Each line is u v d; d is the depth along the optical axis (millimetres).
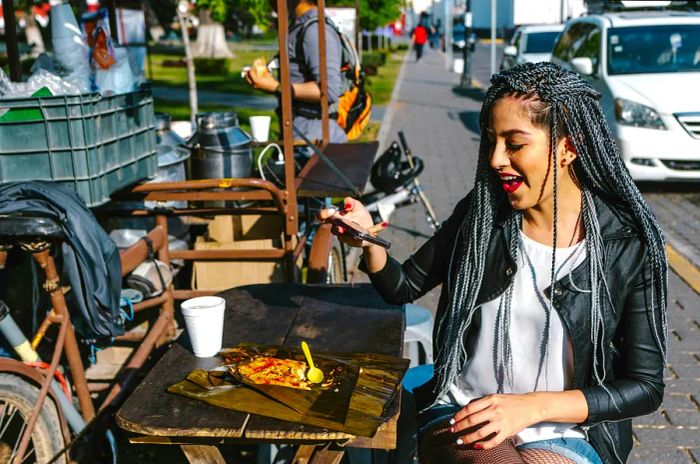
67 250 2725
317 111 4957
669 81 8750
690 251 6602
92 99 2824
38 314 3312
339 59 4926
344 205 2264
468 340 2176
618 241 1980
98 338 3104
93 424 2869
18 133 2801
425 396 2295
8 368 2742
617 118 8641
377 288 2309
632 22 9820
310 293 2920
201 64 23562
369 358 2320
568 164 1977
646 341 1976
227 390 2117
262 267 3990
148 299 3439
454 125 14227
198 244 4168
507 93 1928
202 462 2033
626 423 2100
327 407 2006
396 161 6312
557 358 2035
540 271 2037
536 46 15820
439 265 2293
